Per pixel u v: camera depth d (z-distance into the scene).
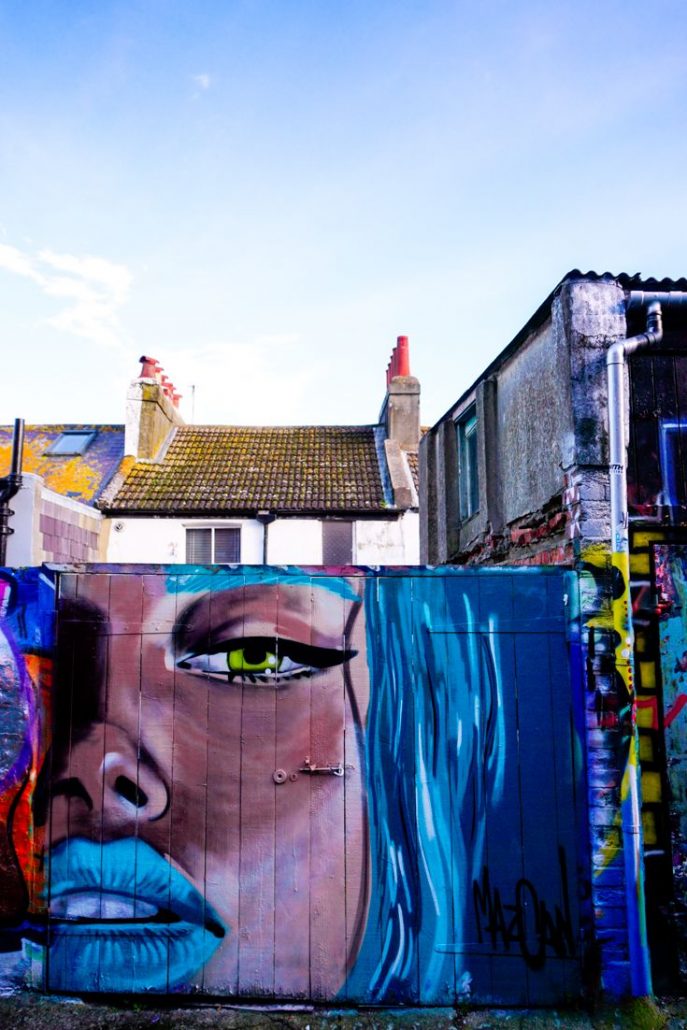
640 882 3.91
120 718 4.13
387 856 3.99
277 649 4.15
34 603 4.22
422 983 3.89
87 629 4.20
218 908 3.99
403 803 4.03
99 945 4.00
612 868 3.92
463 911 3.95
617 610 4.09
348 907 3.96
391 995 3.89
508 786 4.03
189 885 4.01
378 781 4.05
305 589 4.20
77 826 4.08
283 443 17.19
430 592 4.18
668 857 4.03
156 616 4.20
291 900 3.98
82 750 4.12
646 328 4.45
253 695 4.12
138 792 4.08
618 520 4.12
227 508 14.20
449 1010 3.85
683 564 4.24
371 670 4.13
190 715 4.12
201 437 17.28
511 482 6.02
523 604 4.15
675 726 4.14
